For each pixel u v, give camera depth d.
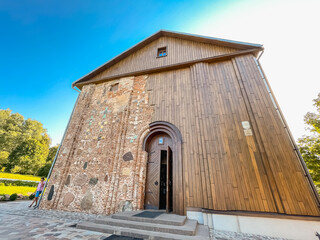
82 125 8.35
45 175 23.16
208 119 5.90
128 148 6.66
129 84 8.43
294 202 3.96
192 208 4.74
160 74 8.16
